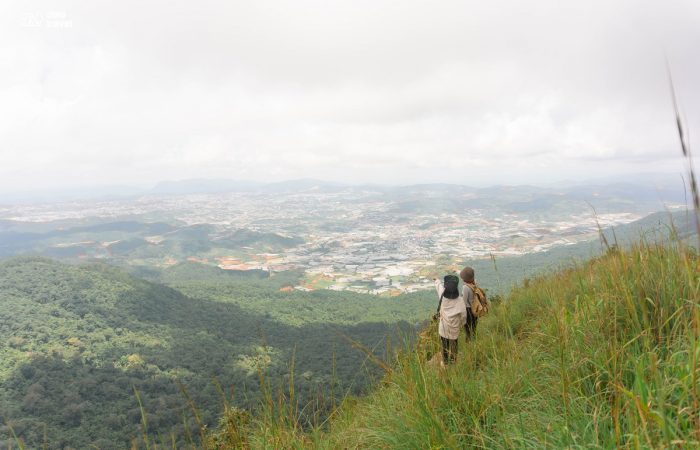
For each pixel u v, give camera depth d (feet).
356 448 8.57
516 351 9.82
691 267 7.25
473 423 7.78
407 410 8.66
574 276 16.75
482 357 11.18
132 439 6.79
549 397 7.54
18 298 471.62
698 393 4.75
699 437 4.22
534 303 17.80
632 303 7.86
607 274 10.10
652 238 9.39
